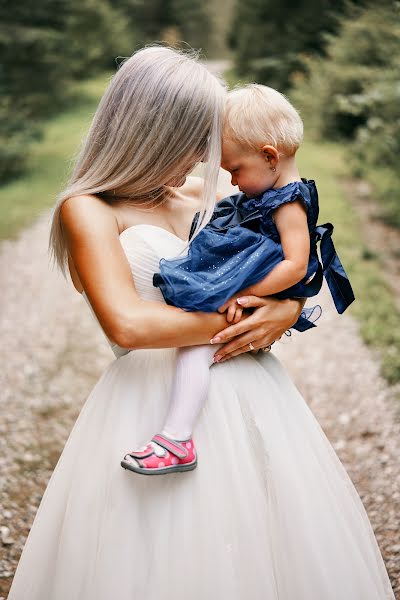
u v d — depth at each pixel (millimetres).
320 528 1847
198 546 1729
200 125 1801
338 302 2064
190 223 2086
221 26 40000
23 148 12547
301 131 1952
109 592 1704
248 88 1966
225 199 2084
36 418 4461
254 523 1762
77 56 24562
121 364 1919
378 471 3678
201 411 1815
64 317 6391
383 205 10039
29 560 1936
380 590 2008
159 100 1771
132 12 35844
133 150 1802
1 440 4137
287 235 1864
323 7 19891
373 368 4969
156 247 1855
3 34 16766
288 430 1934
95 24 27453
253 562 1736
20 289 7121
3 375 5113
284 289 1849
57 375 5141
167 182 1876
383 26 14125
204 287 1746
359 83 14875
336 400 4590
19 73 17703
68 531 1807
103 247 1753
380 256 7703
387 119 10070
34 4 17609
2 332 5992
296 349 5531
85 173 1870
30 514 3348
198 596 1709
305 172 12312
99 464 1816
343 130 15789
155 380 1858
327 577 1808
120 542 1732
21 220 9648
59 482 1934
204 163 1873
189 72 1804
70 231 1790
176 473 1762
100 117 1845
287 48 20781
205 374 1807
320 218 9062
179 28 39125
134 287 1780
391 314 5941
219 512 1750
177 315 1740
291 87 20297
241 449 1811
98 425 1879
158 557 1719
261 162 1905
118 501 1758
